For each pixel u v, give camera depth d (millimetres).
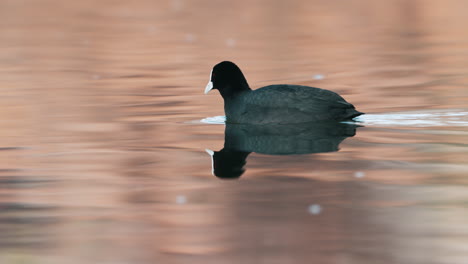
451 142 13445
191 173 11930
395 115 16109
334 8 42719
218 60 25906
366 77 21719
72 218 9805
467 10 39250
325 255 8289
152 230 9273
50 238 9055
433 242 8586
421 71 22359
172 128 15602
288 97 15461
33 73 23781
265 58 26125
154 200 10508
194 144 14031
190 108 17891
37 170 12297
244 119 15852
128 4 47688
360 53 26734
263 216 9656
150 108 17922
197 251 8539
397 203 10008
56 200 10609
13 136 14992
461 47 27203
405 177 11250
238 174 11773
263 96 15695
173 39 31844
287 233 9008
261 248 8562
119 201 10500
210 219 9609
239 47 29094
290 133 14672
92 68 24781
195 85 21219
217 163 12508
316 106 15359
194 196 10641
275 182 11234
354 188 10773
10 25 37344
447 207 9781
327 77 21984
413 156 12508
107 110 17734
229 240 8859
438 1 43438
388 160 12312
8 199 10680
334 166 12055
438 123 15172
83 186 11297
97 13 42844
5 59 26984
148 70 24141
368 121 15570
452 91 18875
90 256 8438
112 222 9602
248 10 43000
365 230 9031
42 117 16953
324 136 14297
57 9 44875
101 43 30906
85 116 17000
